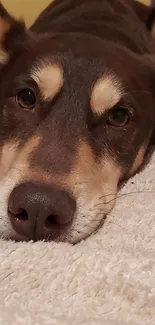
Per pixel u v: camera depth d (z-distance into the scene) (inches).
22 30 11.5
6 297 7.4
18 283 7.6
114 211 10.1
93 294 7.7
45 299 7.5
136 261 8.4
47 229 8.7
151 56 12.6
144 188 10.9
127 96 10.3
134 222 9.9
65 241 8.9
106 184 10.0
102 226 9.6
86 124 9.9
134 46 13.3
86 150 9.6
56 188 8.6
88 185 9.2
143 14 16.8
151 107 11.3
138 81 10.9
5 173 9.5
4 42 11.3
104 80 10.1
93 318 7.2
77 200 8.9
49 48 10.6
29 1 20.1
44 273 7.9
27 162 9.1
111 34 13.3
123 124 10.4
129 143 10.6
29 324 6.8
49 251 8.3
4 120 10.4
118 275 8.1
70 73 10.0
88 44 10.8
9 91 10.4
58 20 14.7
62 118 9.7
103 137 10.2
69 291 7.7
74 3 15.5
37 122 9.9
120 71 10.5
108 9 15.0
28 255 8.1
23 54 10.8
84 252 8.4
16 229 8.8
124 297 7.8
